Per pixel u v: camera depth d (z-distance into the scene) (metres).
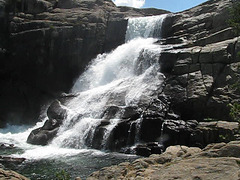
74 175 12.32
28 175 12.43
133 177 6.61
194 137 15.32
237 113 9.29
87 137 18.30
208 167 5.13
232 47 18.53
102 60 28.33
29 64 28.12
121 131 17.41
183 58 20.16
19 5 29.16
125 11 34.12
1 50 27.28
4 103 28.25
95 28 29.17
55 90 28.95
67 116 20.59
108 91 21.75
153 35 27.45
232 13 11.03
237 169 4.83
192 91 18.09
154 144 16.00
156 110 17.50
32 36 27.59
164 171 5.44
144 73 22.34
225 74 17.92
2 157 14.84
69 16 29.80
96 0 33.59
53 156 15.69
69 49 28.12
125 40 28.98
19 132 24.67
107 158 15.14
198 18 24.41
